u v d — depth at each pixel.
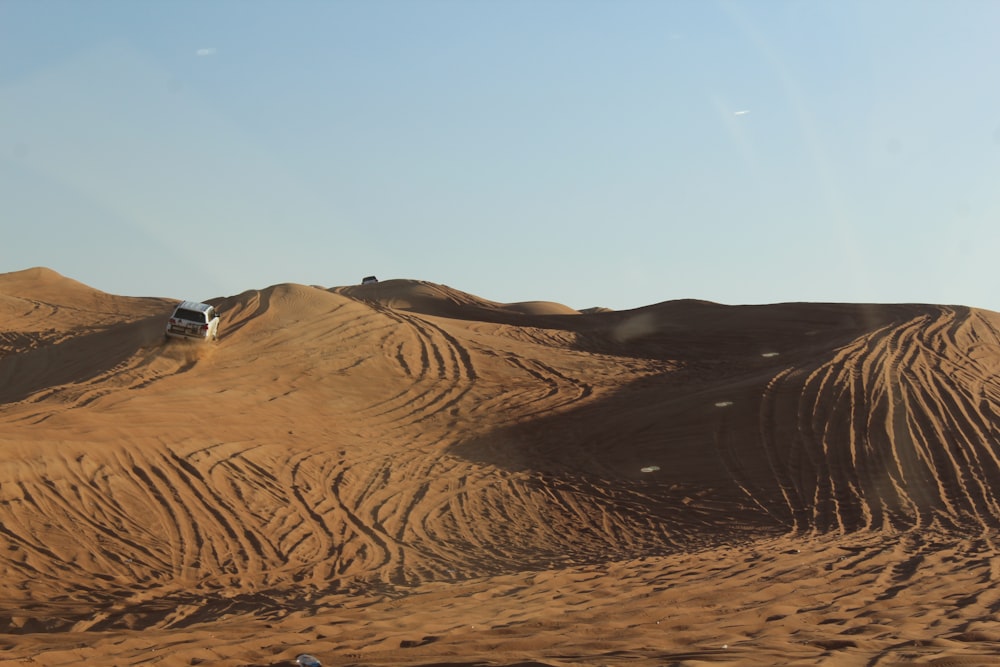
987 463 28.08
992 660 7.40
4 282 87.00
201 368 36.47
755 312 70.44
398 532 21.42
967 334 50.12
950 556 16.64
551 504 25.61
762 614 10.67
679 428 33.28
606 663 7.64
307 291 50.44
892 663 7.38
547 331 61.09
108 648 9.44
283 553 18.36
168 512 19.11
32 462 18.70
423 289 90.81
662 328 66.56
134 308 83.81
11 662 8.27
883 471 27.80
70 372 37.41
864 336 48.50
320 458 26.80
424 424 34.66
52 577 14.96
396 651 8.73
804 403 33.75
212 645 9.48
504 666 7.57
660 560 17.72
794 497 26.14
